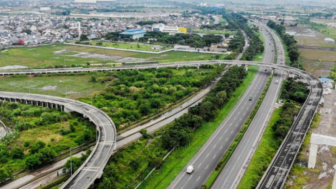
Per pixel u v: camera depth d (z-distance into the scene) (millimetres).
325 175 184375
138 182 175625
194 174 185250
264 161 198750
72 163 185500
